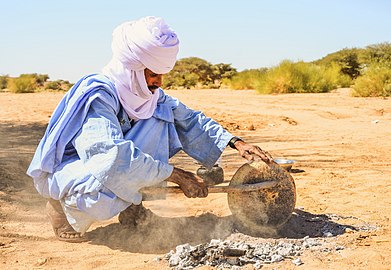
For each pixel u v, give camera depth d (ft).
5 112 59.00
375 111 52.24
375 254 12.99
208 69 206.69
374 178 22.22
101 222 15.99
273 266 12.37
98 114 13.93
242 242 13.99
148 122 14.97
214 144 15.83
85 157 13.62
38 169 14.19
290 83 88.17
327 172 23.41
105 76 14.47
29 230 15.31
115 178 13.32
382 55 146.41
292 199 14.93
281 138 35.60
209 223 15.56
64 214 14.39
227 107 61.98
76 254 13.38
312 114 51.16
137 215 15.37
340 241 14.08
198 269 12.18
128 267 12.38
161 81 14.62
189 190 13.76
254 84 102.37
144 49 13.79
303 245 13.78
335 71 104.99
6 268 12.30
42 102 81.41
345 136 36.32
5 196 18.47
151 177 13.51
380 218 16.38
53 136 13.98
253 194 14.73
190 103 69.56
